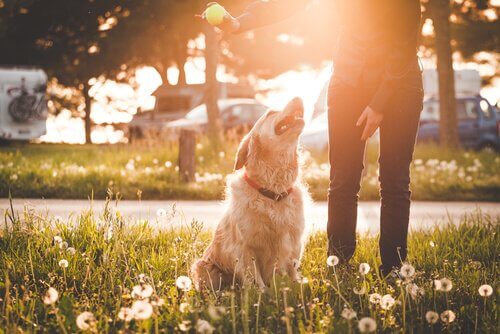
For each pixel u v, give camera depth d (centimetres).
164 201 1071
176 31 2936
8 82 2594
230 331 324
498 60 3912
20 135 2617
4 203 959
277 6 439
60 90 4053
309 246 555
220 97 2727
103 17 3011
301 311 348
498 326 324
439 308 365
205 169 1335
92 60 3080
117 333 312
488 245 545
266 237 424
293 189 440
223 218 443
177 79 3712
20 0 2866
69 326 315
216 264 447
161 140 1592
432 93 2367
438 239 575
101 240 493
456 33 3225
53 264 443
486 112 2192
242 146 447
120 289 365
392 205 445
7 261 445
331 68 461
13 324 309
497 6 3119
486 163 1562
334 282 402
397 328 326
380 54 427
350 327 290
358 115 443
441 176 1313
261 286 413
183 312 336
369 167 1470
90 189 1098
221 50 3806
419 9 418
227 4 2292
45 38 3108
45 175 1180
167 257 480
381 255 453
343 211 457
